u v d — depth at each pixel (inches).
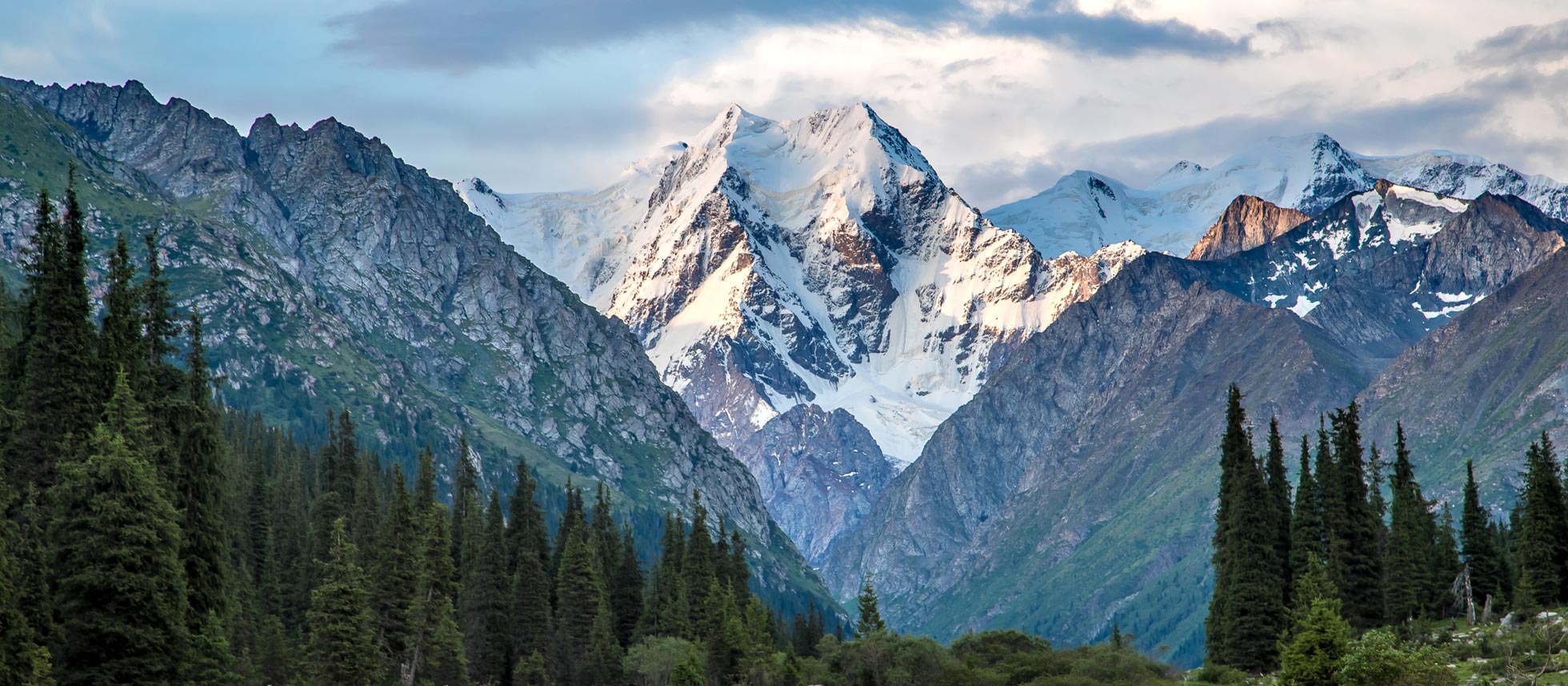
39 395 4736.7
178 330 5388.8
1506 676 4653.1
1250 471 7175.2
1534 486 7017.7
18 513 4485.7
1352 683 4704.7
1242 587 7012.8
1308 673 4918.8
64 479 4404.5
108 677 4249.5
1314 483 7332.7
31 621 4116.6
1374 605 7066.9
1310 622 4992.6
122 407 4603.8
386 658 6097.4
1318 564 6692.9
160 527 4407.0
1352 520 7175.2
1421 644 5743.1
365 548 7672.2
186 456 5103.3
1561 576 6904.5
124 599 4293.8
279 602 7598.4
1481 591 7583.7
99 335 5012.3
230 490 5462.6
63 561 4298.7
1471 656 5231.3
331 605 5654.5
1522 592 6594.5
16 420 4404.5
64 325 4817.9
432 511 6747.1
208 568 5078.7
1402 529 7273.6
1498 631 5797.2
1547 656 4739.2
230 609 5246.1
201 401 5275.6
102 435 4397.1
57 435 4729.3
